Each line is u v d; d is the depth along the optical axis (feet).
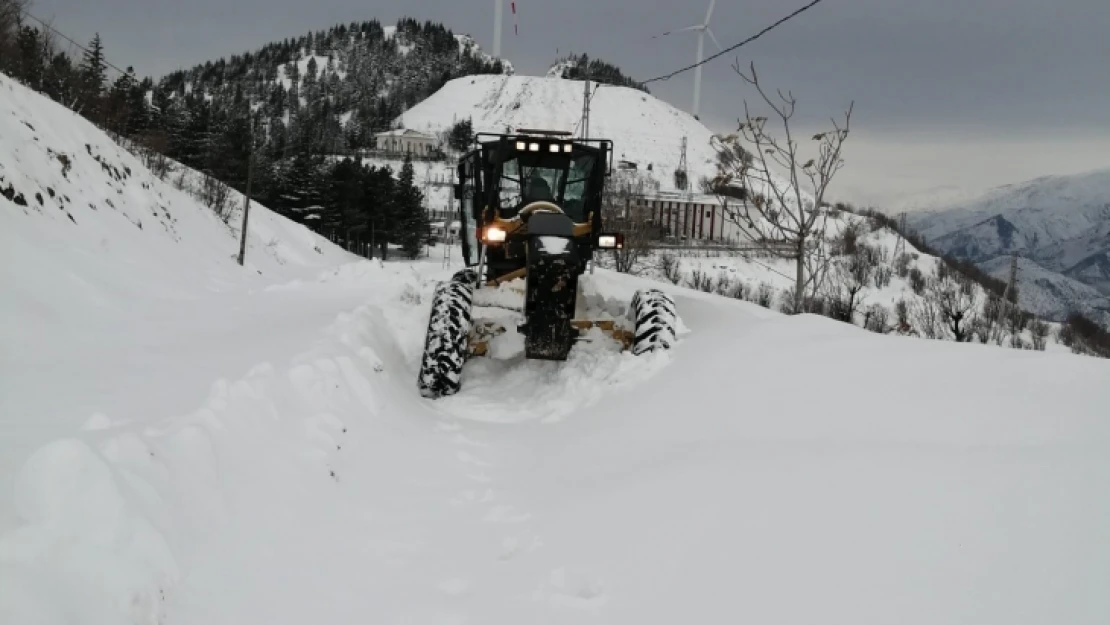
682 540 9.06
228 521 9.41
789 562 7.85
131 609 6.84
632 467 12.61
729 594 7.64
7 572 6.20
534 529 10.91
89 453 7.87
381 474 13.28
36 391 13.29
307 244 131.13
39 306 22.49
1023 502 7.67
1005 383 11.73
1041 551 6.80
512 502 12.36
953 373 12.80
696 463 11.57
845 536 8.00
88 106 99.04
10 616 5.80
